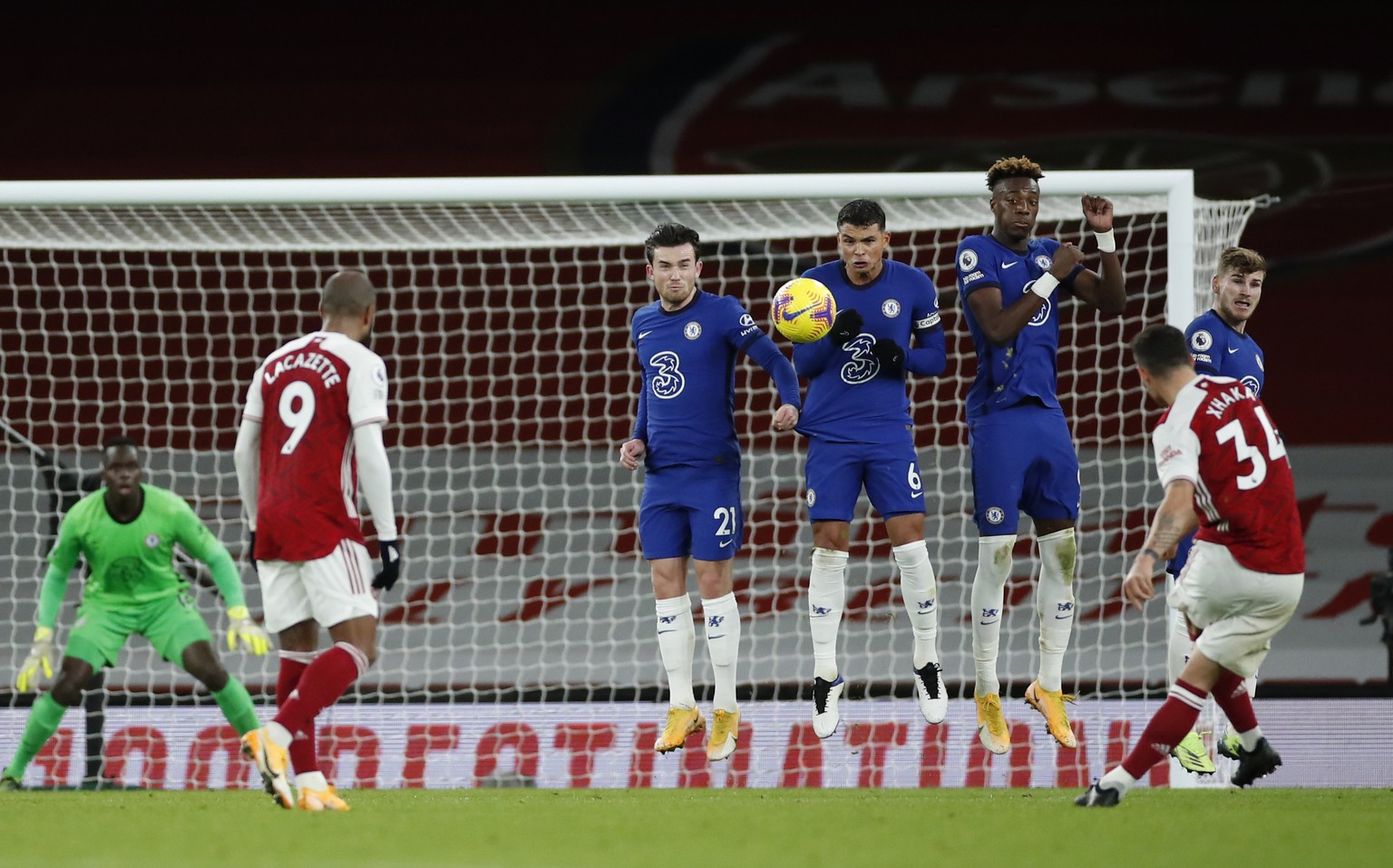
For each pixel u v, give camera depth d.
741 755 27.58
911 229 31.19
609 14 47.03
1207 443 16.39
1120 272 21.42
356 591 17.08
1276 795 20.70
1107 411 43.69
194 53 46.53
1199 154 46.12
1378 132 45.94
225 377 45.09
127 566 23.27
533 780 27.33
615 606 41.25
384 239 33.47
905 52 46.91
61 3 46.22
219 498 36.25
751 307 44.06
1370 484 43.72
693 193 25.41
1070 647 38.06
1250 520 16.41
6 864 12.30
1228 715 18.73
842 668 37.38
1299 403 44.91
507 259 46.03
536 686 34.69
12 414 44.53
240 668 35.31
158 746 27.31
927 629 21.91
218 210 31.12
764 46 47.00
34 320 45.06
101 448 39.34
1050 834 14.83
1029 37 46.72
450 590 37.72
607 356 45.72
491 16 46.88
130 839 14.10
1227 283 22.67
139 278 45.06
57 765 27.00
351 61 46.75
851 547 41.12
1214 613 16.84
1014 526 21.55
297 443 17.00
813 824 15.85
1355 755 27.09
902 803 19.22
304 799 17.31
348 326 17.95
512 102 46.78
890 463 21.62
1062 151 46.34
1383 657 39.19
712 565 22.16
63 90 46.28
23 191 25.91
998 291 21.16
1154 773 27.17
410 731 27.48
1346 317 45.28
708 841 14.15
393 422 44.97
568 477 44.44
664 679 37.94
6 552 39.91
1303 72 46.19
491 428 45.00
